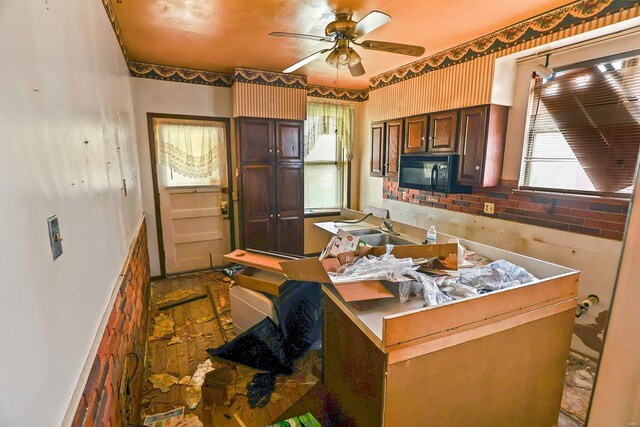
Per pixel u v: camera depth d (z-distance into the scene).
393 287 1.64
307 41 2.89
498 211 2.99
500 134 2.89
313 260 1.73
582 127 2.40
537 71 2.51
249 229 4.06
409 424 1.29
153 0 2.15
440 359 1.30
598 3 2.09
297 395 2.07
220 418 1.90
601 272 2.30
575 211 2.43
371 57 3.40
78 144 1.12
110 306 1.36
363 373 1.42
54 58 0.94
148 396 2.06
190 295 3.51
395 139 3.93
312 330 2.57
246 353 2.33
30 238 0.70
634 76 2.12
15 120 0.66
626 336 0.45
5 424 0.55
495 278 1.65
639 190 0.42
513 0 2.19
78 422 0.86
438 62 3.26
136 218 2.88
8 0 0.66
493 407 1.46
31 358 0.66
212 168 4.12
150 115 3.72
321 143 4.79
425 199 3.79
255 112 3.87
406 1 2.20
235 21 2.50
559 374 1.65
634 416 0.46
